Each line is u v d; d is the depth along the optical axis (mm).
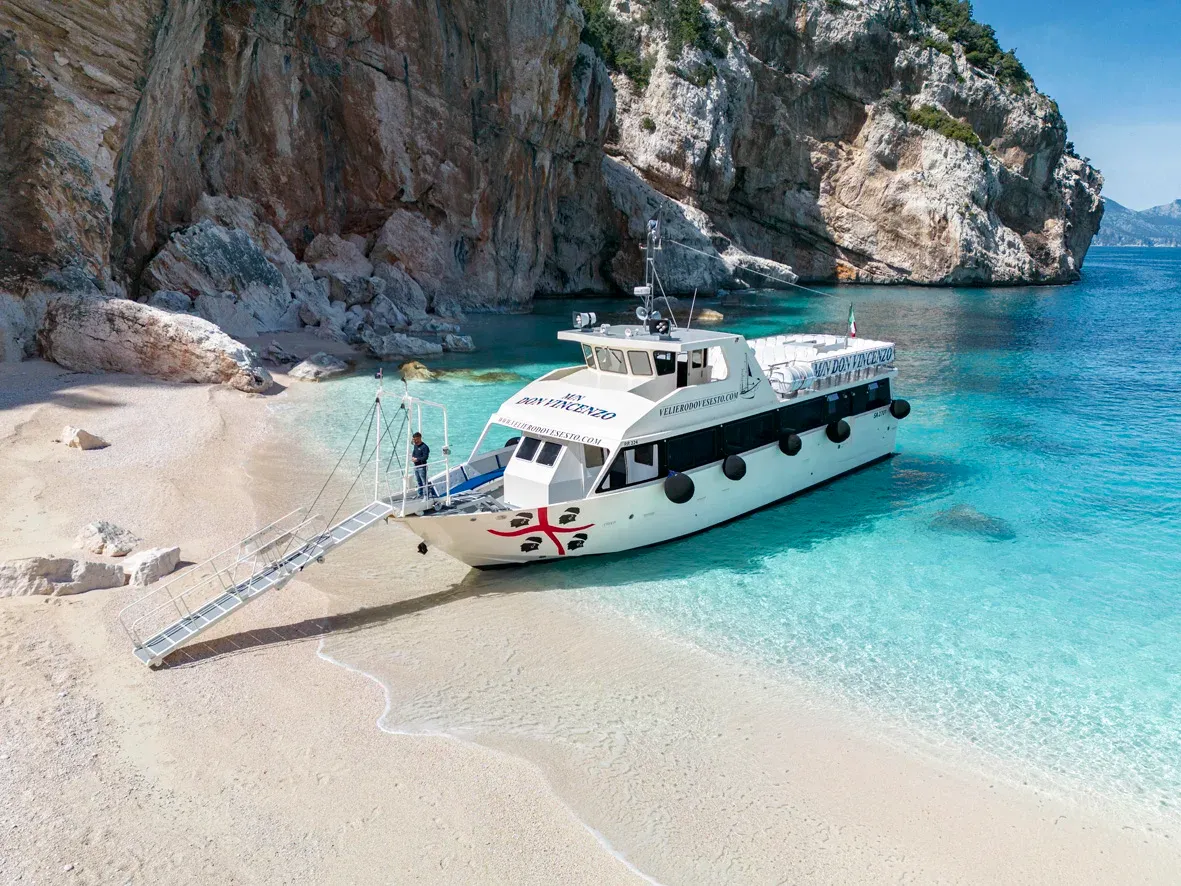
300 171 43531
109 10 27203
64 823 8047
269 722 9945
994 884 7930
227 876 7539
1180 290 87562
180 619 11578
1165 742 10258
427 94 46906
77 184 27188
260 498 17688
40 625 11555
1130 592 14430
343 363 32156
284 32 40312
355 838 8094
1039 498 19312
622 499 14789
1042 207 95500
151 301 31734
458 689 10953
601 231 67125
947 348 43375
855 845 8383
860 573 15094
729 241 77812
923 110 86438
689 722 10430
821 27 82500
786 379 18078
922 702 11055
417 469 14789
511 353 37406
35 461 18188
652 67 74312
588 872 7820
